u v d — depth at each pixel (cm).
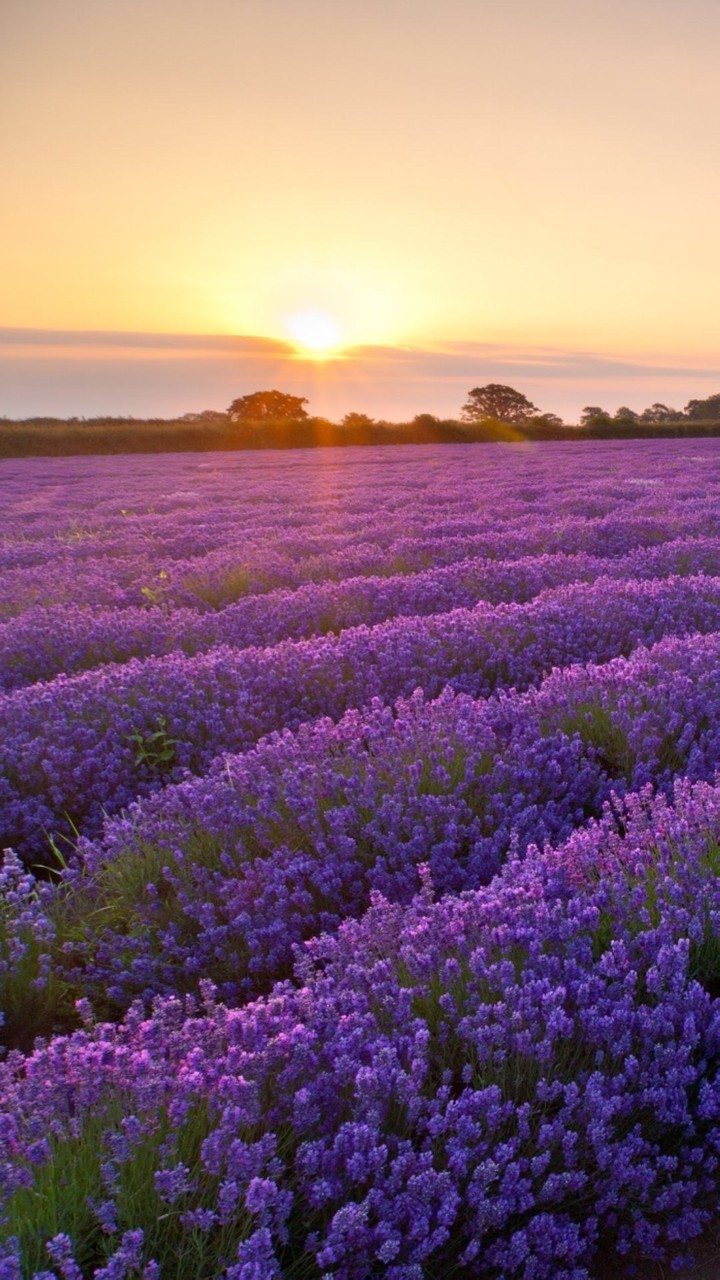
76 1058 227
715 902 291
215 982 347
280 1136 220
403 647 669
